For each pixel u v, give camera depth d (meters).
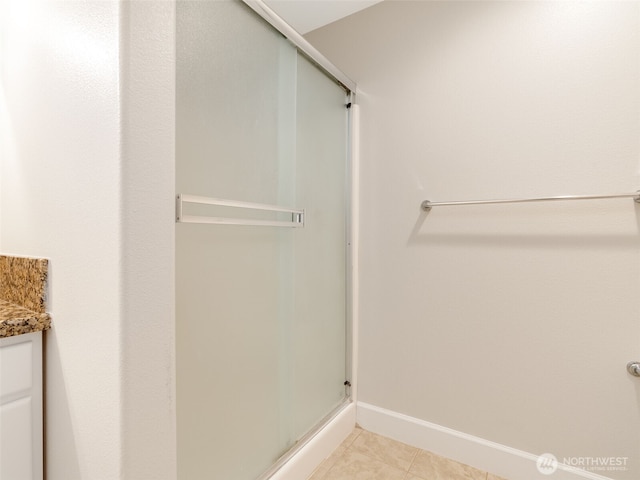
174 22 0.70
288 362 1.27
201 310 0.91
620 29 1.10
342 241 1.62
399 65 1.52
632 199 1.09
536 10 1.23
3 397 0.69
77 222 0.67
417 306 1.48
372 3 1.58
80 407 0.67
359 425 1.63
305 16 1.67
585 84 1.15
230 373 1.01
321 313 1.47
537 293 1.24
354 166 1.62
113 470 0.61
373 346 1.60
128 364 0.60
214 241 0.96
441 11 1.42
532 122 1.24
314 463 1.32
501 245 1.30
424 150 1.46
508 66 1.28
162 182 0.67
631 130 1.09
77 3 0.66
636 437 1.10
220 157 0.96
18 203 0.83
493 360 1.32
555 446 1.22
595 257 1.15
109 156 0.60
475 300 1.36
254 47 1.09
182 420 0.86
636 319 1.10
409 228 1.50
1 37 0.87
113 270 0.60
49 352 0.75
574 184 1.18
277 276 1.21
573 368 1.19
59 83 0.70
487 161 1.33
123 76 0.58
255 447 1.11
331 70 1.46
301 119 1.33
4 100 0.86
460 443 1.38
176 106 0.83
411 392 1.50
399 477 1.28
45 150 0.74
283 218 1.24
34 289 0.76
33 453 0.74
